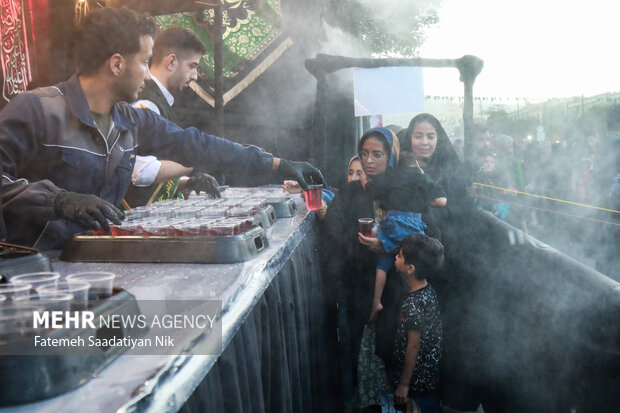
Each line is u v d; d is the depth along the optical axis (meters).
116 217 1.37
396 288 2.64
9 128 1.49
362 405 2.65
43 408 0.61
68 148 1.59
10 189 1.38
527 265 1.97
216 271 1.27
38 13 3.16
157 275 1.24
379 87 3.51
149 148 2.00
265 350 1.44
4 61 2.96
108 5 3.28
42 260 1.10
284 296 1.74
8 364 0.61
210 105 4.25
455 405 2.58
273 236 1.90
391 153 2.76
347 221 2.96
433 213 2.95
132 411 0.62
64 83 1.63
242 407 1.17
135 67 1.64
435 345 2.47
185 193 2.59
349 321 2.91
